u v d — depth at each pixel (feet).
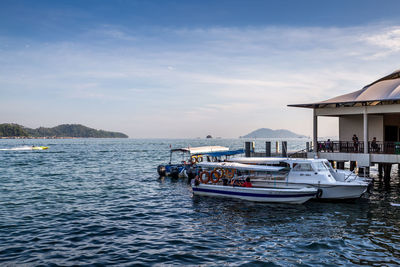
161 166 117.29
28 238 47.29
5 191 85.66
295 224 54.39
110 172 131.64
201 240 46.65
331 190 70.13
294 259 39.58
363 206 66.95
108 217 59.21
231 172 83.71
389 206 66.80
